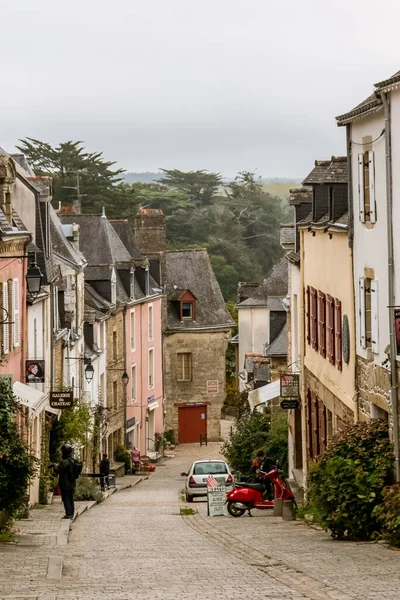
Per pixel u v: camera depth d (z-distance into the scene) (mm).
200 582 17250
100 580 17766
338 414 34469
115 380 77000
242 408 63250
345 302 32875
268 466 38688
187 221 127625
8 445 25766
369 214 28797
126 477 70875
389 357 25719
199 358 97438
